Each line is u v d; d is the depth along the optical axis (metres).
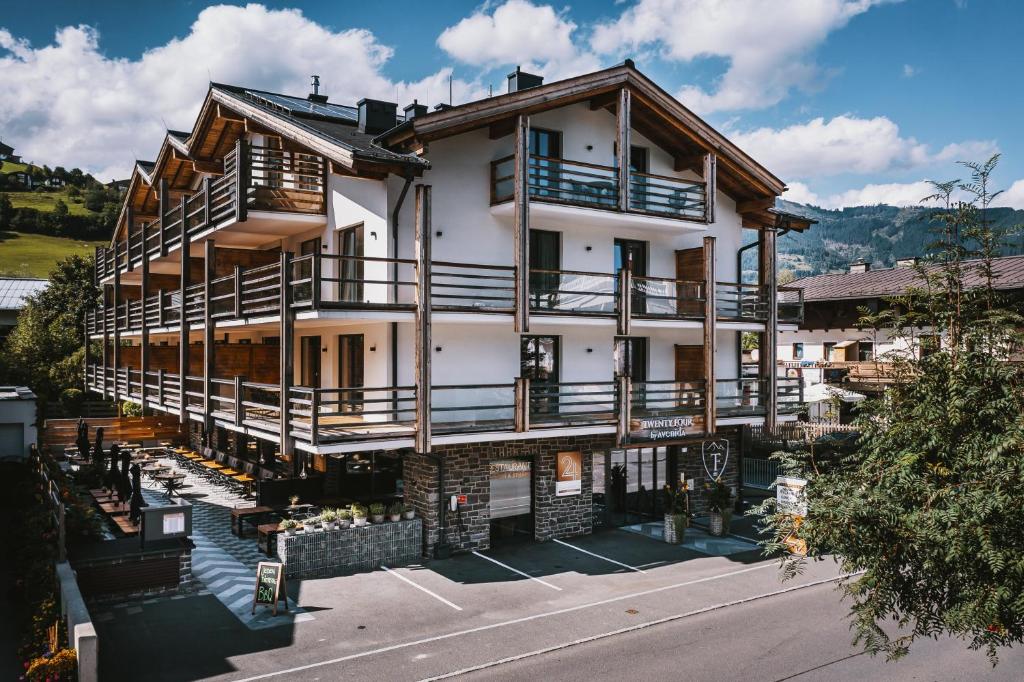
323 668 12.59
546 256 21.83
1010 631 8.18
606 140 22.88
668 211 23.86
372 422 18.55
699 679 12.39
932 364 9.42
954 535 7.71
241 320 19.55
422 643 13.76
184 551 16.16
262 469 25.55
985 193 9.47
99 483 24.59
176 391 23.89
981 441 8.46
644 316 21.27
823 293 39.72
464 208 20.05
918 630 8.98
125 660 12.71
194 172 27.92
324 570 17.77
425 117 18.05
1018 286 30.11
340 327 21.31
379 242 18.94
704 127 22.83
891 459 9.14
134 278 31.52
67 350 43.31
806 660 13.20
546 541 21.00
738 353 25.89
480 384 19.27
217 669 12.45
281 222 20.95
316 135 18.36
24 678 11.58
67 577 13.59
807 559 19.50
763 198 24.88
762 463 31.08
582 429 19.94
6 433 27.12
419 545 19.11
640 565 18.86
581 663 12.99
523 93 19.38
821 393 30.23
